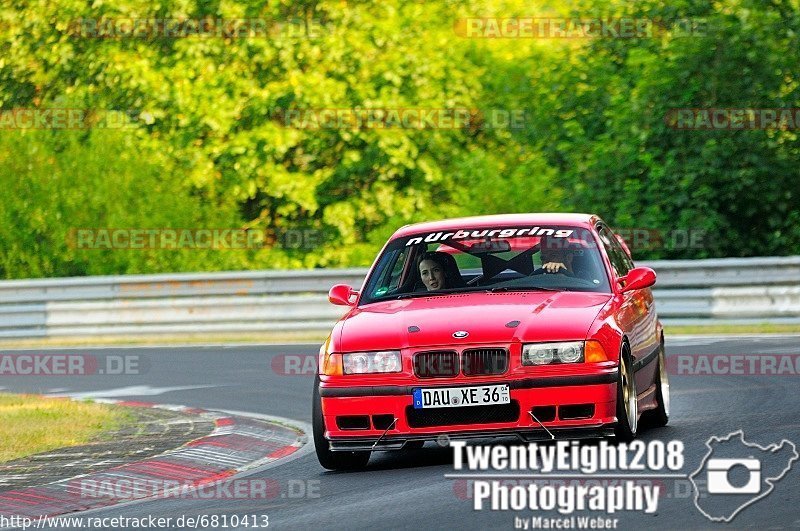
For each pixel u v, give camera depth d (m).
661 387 29.72
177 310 62.19
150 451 29.19
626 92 66.25
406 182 78.62
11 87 76.94
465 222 29.84
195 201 71.81
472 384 24.58
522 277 28.28
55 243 70.88
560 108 70.06
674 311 56.41
